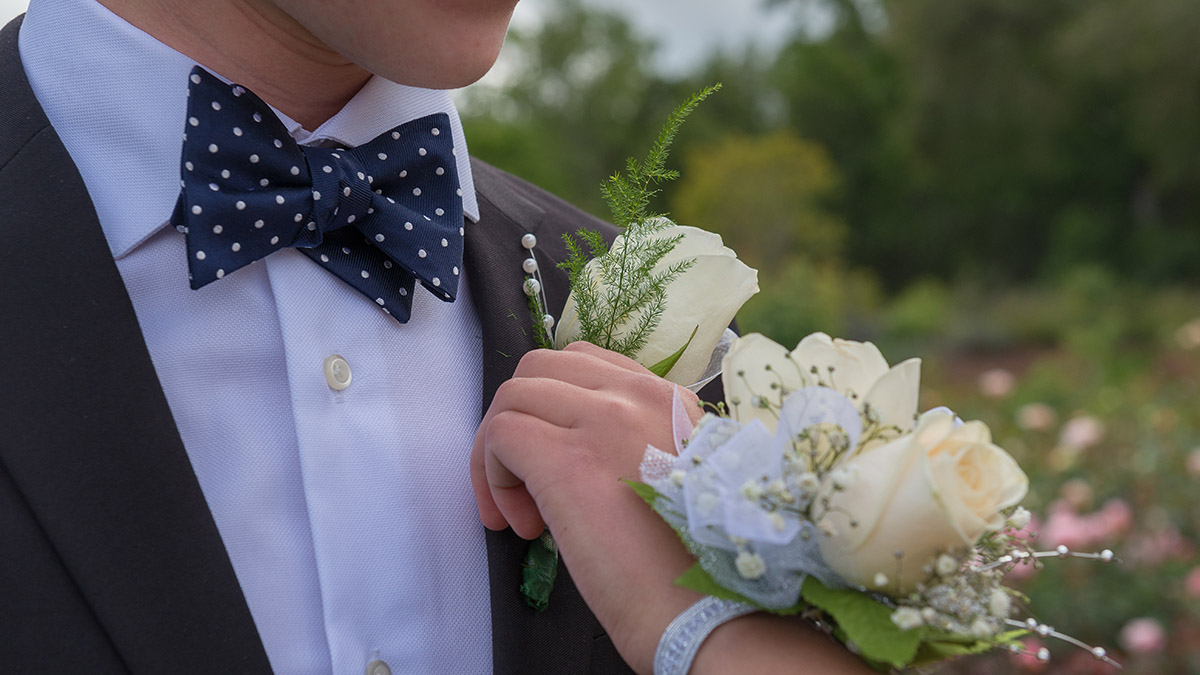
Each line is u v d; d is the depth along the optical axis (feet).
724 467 1.38
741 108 49.96
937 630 1.35
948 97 35.29
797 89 45.55
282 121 1.66
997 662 4.74
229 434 1.57
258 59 1.63
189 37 1.61
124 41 1.60
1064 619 5.13
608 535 1.44
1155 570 5.32
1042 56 34.17
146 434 1.47
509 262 1.82
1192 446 6.68
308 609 1.57
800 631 1.41
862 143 44.32
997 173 36.24
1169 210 33.71
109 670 1.43
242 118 1.56
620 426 1.49
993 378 9.20
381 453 1.62
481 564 1.66
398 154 1.69
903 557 1.33
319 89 1.68
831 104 44.88
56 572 1.43
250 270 1.62
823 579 1.37
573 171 46.37
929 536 1.32
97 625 1.44
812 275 17.48
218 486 1.56
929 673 1.44
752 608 1.40
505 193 1.95
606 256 1.63
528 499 1.57
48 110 1.60
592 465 1.48
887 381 1.40
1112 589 5.24
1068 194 35.91
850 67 45.24
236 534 1.56
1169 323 22.74
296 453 1.60
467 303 1.78
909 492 1.32
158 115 1.60
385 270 1.67
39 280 1.49
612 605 1.43
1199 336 11.28
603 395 1.53
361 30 1.50
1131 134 33.06
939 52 34.91
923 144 36.86
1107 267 32.24
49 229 1.50
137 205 1.58
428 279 1.65
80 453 1.45
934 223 39.68
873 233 42.24
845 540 1.34
